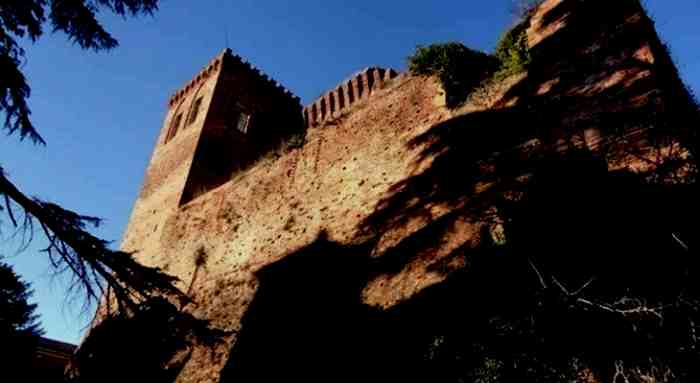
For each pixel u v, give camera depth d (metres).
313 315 9.47
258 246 13.03
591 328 5.23
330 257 10.46
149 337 6.81
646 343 4.80
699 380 4.34
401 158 11.12
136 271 6.57
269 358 9.38
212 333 6.91
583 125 7.07
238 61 26.55
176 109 27.11
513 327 5.77
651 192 5.68
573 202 6.40
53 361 19.22
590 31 7.98
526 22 9.95
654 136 6.08
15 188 5.77
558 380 5.09
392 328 7.73
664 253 5.21
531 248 6.47
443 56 11.27
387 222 9.99
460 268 7.56
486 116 9.68
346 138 13.36
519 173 7.92
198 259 14.87
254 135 24.89
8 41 6.59
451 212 8.80
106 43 7.37
